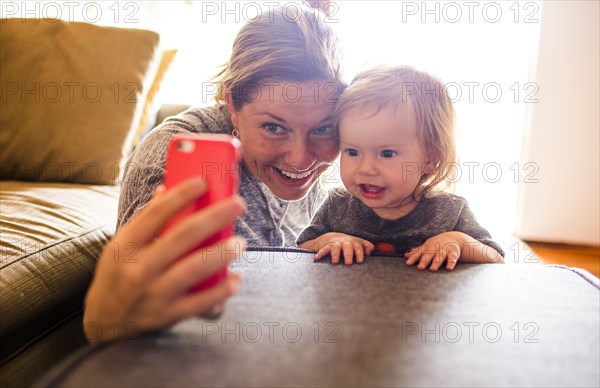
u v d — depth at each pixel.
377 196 0.71
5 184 1.07
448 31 1.71
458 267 0.54
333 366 0.34
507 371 0.34
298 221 0.89
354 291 0.46
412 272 0.52
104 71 1.17
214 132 0.76
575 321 0.41
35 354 0.69
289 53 0.63
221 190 0.36
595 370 0.34
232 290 0.35
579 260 1.66
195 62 1.76
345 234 0.69
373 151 0.69
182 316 0.35
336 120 0.69
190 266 0.33
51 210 0.87
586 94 1.73
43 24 1.21
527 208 1.86
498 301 0.45
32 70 1.17
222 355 0.36
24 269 0.68
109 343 0.37
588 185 1.80
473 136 1.80
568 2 1.67
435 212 0.73
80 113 1.15
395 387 0.32
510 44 1.72
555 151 1.80
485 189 1.91
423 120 0.68
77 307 0.80
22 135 1.14
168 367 0.34
